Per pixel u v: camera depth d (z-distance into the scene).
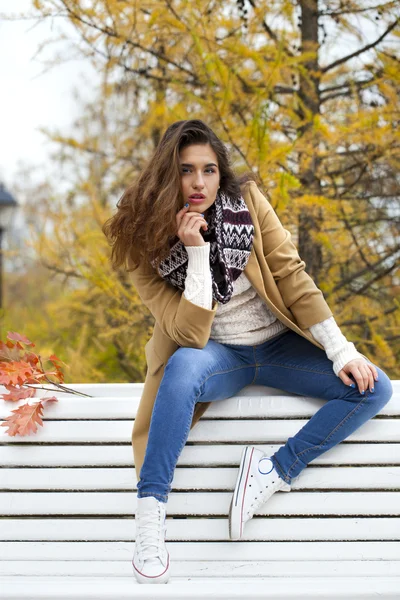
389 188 3.84
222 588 1.72
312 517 2.06
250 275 2.05
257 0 3.54
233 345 2.12
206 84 3.55
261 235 2.11
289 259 2.08
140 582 1.77
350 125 3.42
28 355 2.37
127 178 4.87
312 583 1.74
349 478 2.06
